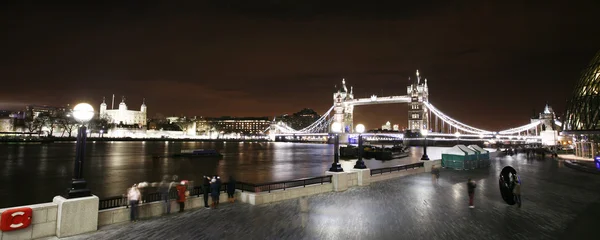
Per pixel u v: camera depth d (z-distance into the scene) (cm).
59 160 6219
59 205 1164
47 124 18188
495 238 1176
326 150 12675
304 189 1944
